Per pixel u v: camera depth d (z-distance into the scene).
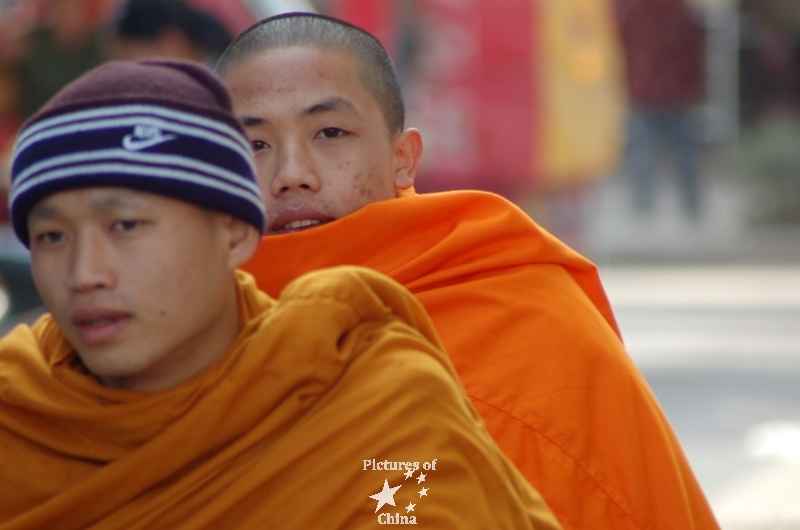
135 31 14.75
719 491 13.84
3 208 14.94
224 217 4.52
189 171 4.30
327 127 6.84
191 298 4.39
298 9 16.16
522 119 19.67
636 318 25.03
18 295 14.11
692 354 21.62
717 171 38.75
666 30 34.53
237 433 4.47
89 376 4.66
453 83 19.25
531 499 4.80
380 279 4.83
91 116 4.26
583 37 20.98
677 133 35.88
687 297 27.53
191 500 4.42
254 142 6.91
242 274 5.00
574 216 22.48
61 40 16.16
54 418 4.59
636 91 35.09
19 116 16.14
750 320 24.92
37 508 4.49
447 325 6.54
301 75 6.83
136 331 4.32
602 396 6.46
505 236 6.77
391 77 7.22
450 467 4.44
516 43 19.50
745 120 39.62
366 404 4.50
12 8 16.27
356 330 4.70
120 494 4.44
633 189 36.06
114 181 4.20
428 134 19.17
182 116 4.33
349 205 6.87
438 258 6.65
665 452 6.43
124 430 4.46
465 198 6.76
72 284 4.29
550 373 6.40
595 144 21.55
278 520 4.37
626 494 6.26
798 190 37.78
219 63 7.22
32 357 4.75
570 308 6.65
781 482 14.13
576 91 20.80
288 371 4.46
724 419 17.28
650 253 32.88
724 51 37.19
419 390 4.54
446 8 18.97
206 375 4.50
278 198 6.84
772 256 33.12
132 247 4.30
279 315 4.54
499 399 6.32
